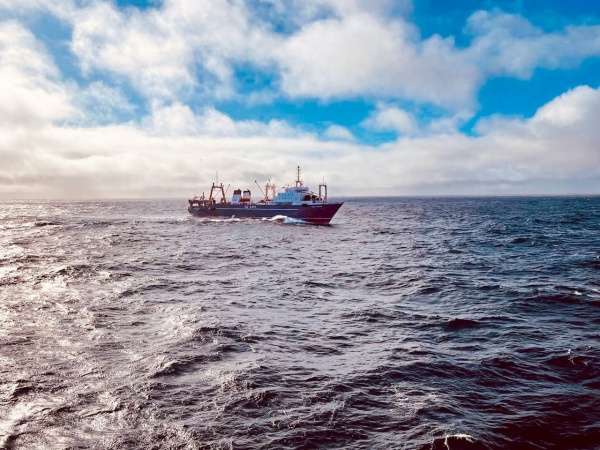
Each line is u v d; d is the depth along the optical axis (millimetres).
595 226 75062
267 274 33125
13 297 23719
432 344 16453
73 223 94625
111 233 69562
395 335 17672
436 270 34094
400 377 13141
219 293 25750
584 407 11141
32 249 47688
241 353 15203
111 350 15273
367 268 35906
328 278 31453
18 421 10266
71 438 9578
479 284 28016
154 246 51750
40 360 14227
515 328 18359
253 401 11383
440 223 92500
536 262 36969
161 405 11117
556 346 15922
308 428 10055
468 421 10422
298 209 88500
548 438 9688
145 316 20031
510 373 13445
